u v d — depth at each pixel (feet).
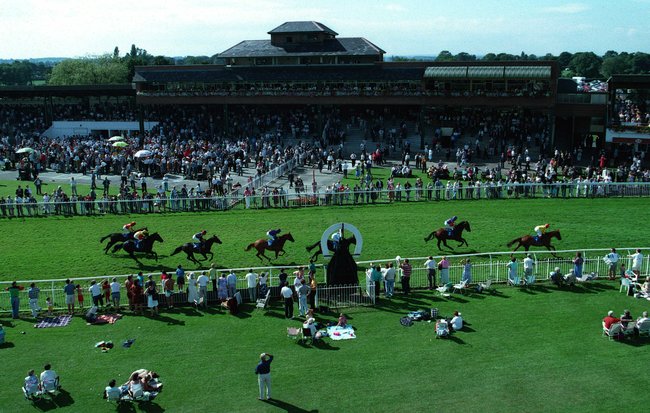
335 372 78.74
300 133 257.14
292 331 89.71
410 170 197.67
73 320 97.04
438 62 256.93
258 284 103.04
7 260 125.80
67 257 127.24
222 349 85.66
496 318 94.22
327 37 295.28
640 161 200.13
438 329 87.86
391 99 253.24
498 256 121.70
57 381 74.84
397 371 78.69
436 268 108.78
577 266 107.45
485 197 169.27
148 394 72.38
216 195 176.14
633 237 131.75
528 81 246.27
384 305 100.32
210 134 260.42
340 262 104.88
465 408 70.18
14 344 88.07
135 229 145.89
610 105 222.69
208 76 280.51
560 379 75.97
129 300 99.86
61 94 295.28
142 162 213.66
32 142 247.91
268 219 153.28
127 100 320.09
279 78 270.67
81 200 166.30
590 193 166.40
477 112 260.01
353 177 199.41
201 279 100.32
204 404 71.87
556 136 245.24
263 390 72.59
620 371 77.66
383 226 144.05
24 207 164.86
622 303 99.25
